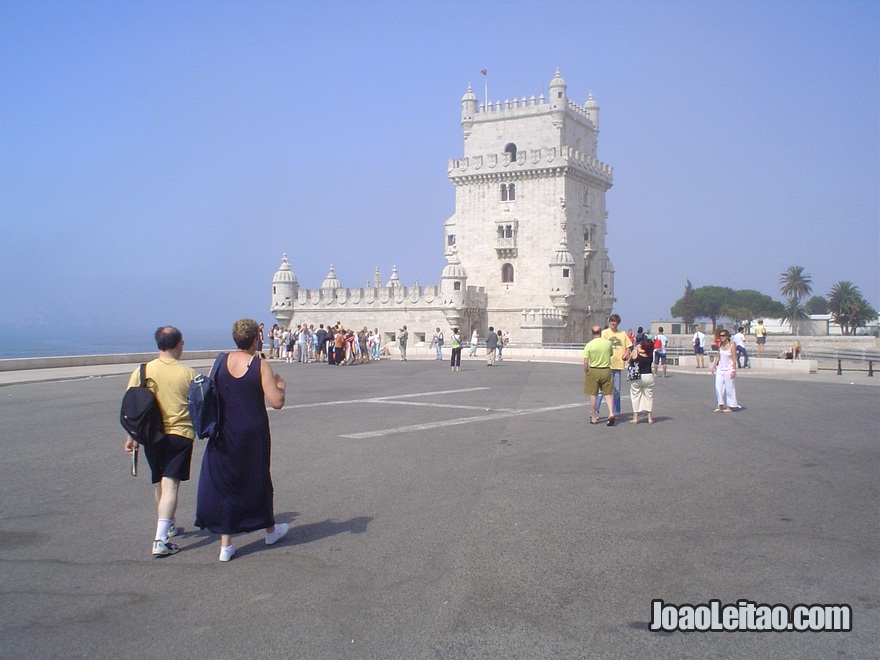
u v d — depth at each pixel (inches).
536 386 1171.9
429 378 1366.9
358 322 2979.8
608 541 346.9
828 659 234.8
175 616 268.2
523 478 481.4
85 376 1407.5
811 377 1349.7
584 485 460.4
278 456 562.9
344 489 454.3
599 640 246.7
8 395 1068.5
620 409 812.0
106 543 354.9
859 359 1393.9
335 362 1851.6
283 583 298.5
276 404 335.3
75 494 453.7
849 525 370.9
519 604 275.0
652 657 235.5
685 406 885.8
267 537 345.4
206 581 302.4
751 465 518.6
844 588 289.0
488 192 2935.5
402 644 244.1
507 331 2898.6
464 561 320.8
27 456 577.6
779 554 327.6
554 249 2812.5
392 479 480.7
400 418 775.1
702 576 301.6
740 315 5536.4
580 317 2940.5
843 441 616.7
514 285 2891.2
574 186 2888.8
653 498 426.9
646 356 724.7
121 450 603.8
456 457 554.3
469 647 241.4
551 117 2854.3
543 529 366.3
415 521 382.9
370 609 271.7
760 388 1129.4
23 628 259.8
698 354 1697.8
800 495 432.1
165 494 339.6
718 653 238.7
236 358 335.3
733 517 386.6
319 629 255.9
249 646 244.1
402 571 310.0
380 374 1491.1
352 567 315.6
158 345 355.3
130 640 249.8
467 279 2967.5
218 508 325.1
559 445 605.3
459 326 2768.2
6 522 391.2
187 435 344.8
